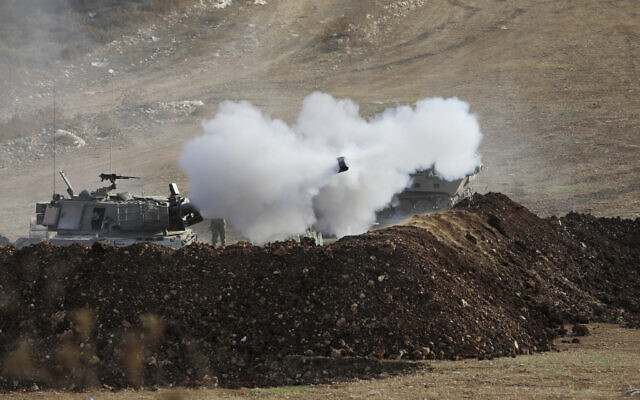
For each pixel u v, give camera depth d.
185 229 90.44
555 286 86.12
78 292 65.38
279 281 66.88
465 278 75.06
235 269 68.19
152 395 54.25
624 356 63.03
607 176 154.62
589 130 189.25
